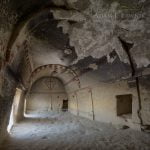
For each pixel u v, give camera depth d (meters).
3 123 4.18
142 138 4.30
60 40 5.31
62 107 12.96
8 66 3.64
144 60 4.35
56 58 7.20
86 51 5.66
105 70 5.95
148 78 4.46
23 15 3.57
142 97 4.77
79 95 9.76
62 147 3.98
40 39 5.13
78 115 10.05
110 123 6.37
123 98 6.11
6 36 3.24
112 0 3.39
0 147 3.95
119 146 3.89
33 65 7.84
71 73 8.59
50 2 3.58
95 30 4.55
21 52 4.59
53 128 6.35
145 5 3.28
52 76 12.87
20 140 4.59
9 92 4.28
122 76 5.39
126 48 4.56
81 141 4.46
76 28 4.61
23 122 7.62
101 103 7.04
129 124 5.34
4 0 2.54
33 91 12.80
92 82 7.50
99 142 4.30
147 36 3.87
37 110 12.64
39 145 4.13
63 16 4.02
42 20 4.04
